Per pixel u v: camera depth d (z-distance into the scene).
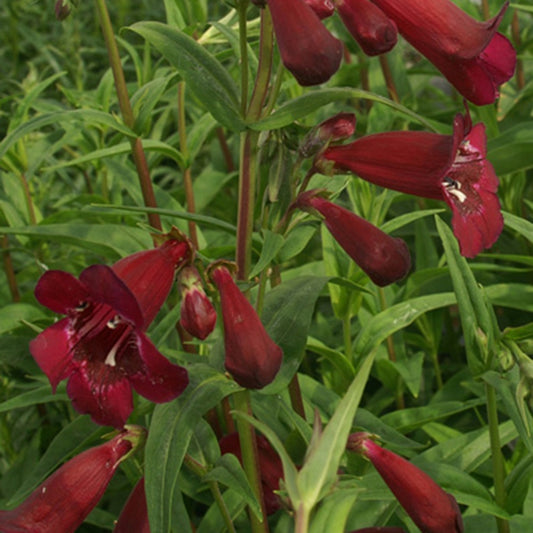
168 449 0.25
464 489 0.30
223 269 0.24
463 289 0.28
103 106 0.44
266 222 0.28
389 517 0.31
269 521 0.33
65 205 0.55
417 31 0.25
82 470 0.25
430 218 0.49
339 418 0.22
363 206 0.38
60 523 0.25
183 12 0.41
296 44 0.23
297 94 0.48
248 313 0.23
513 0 0.49
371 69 0.52
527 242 0.46
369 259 0.25
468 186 0.26
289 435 0.32
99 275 0.22
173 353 0.30
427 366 0.47
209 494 0.34
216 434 0.34
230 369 0.23
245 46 0.26
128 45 0.43
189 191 0.42
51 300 0.23
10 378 0.42
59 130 0.45
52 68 0.72
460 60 0.25
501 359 0.27
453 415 0.42
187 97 0.52
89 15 0.80
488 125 0.45
